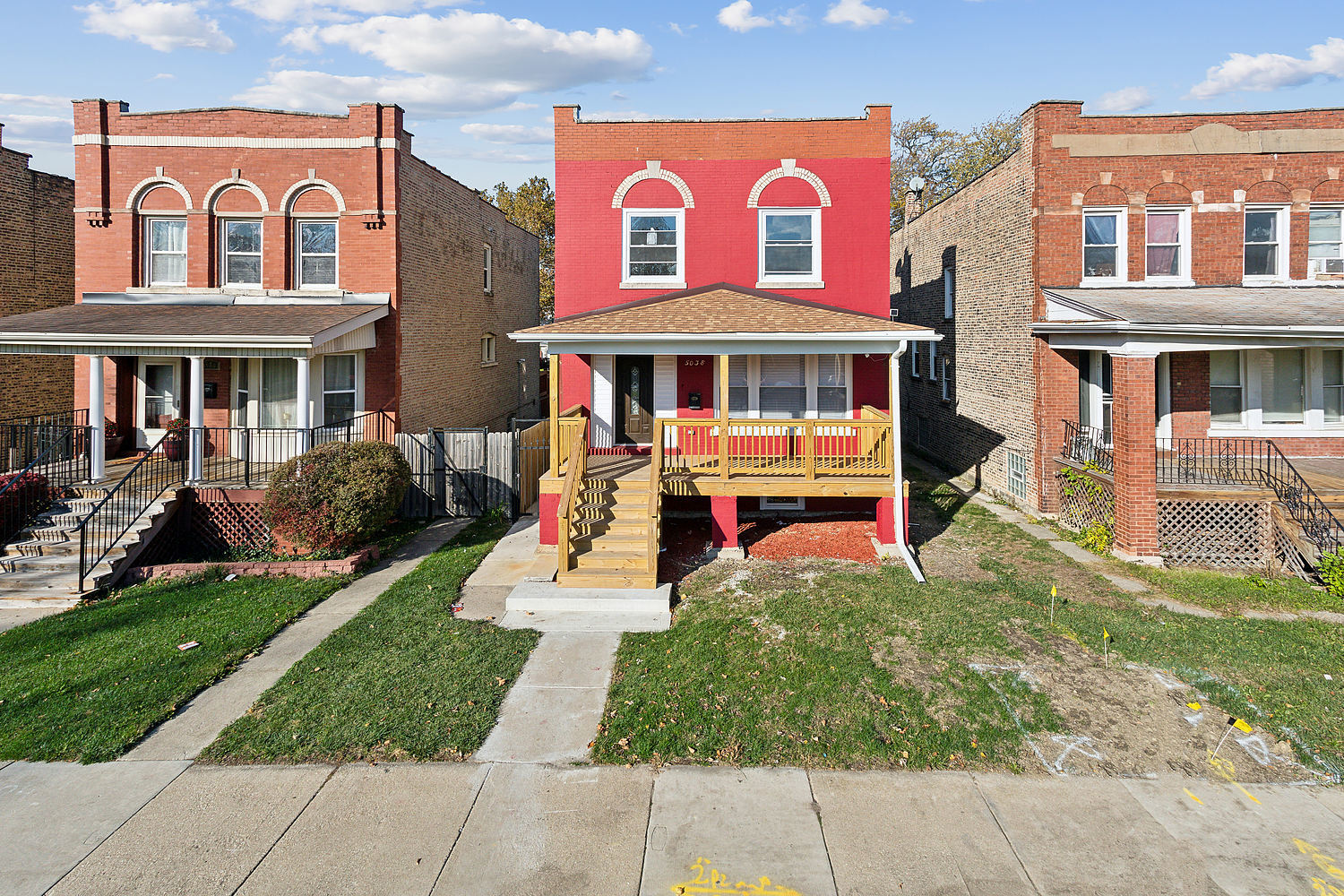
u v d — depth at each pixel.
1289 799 6.02
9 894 4.96
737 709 7.36
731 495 12.55
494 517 15.91
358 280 17.06
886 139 15.83
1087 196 15.62
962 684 7.74
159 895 4.98
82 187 16.73
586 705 7.55
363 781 6.27
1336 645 8.68
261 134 16.84
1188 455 15.31
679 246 16.12
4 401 17.39
